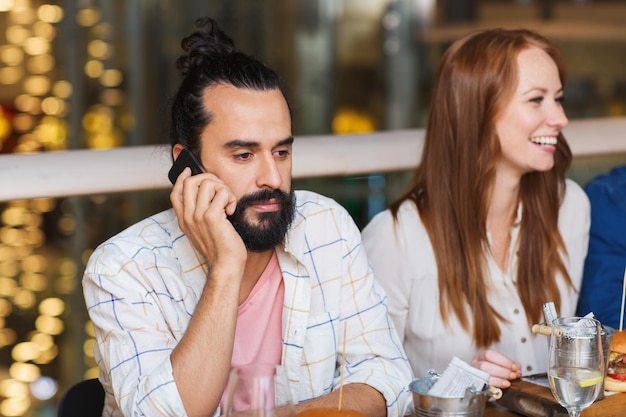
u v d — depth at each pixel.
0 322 3.71
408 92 8.94
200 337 2.06
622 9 9.31
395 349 2.46
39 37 5.36
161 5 6.73
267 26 8.27
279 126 2.18
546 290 2.88
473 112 2.77
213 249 2.13
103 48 6.04
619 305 2.98
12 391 3.78
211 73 2.19
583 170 3.55
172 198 2.18
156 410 2.04
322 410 1.91
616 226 3.01
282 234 2.20
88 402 2.34
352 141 3.27
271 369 1.75
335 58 8.70
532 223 2.87
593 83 8.32
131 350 2.16
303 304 2.36
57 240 3.29
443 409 2.00
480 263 2.80
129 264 2.22
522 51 2.75
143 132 6.35
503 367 2.38
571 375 2.05
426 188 2.85
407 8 8.91
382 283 2.86
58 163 2.80
